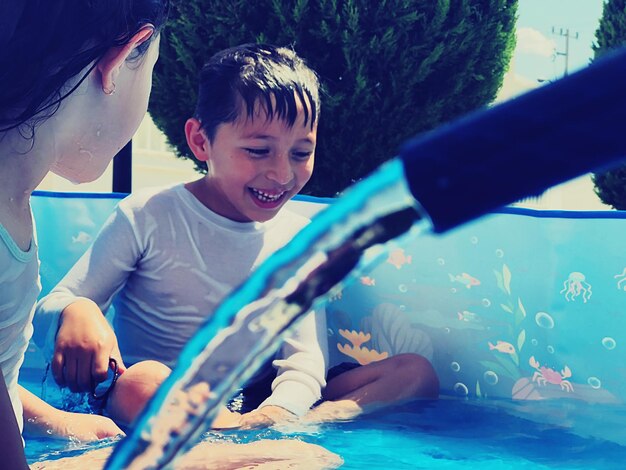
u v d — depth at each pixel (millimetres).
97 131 1079
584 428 1979
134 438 470
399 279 2523
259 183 2191
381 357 2529
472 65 5680
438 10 5445
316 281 427
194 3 5410
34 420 1797
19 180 1017
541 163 359
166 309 2289
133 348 2334
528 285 2365
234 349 452
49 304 2129
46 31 910
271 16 5398
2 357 1062
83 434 1773
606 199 6336
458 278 2455
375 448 1775
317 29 5383
